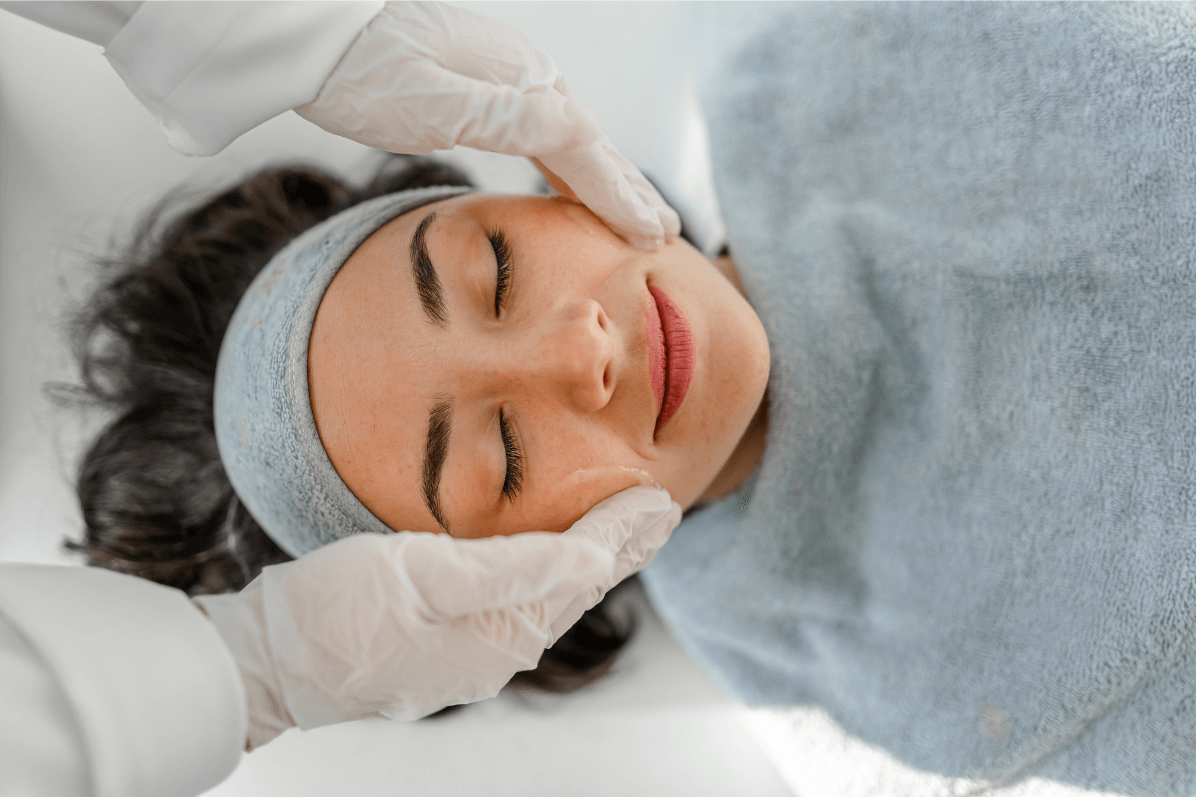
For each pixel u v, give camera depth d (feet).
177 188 4.53
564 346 2.56
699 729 4.39
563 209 3.06
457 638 2.39
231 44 2.49
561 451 2.75
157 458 3.73
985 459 2.94
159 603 1.97
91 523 3.73
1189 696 2.57
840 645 3.38
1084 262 2.78
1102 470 2.73
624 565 2.89
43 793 1.64
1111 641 2.68
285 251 3.34
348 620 2.24
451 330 2.69
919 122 3.22
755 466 3.54
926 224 3.15
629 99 5.14
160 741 1.80
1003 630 2.93
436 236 2.82
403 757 4.37
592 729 4.43
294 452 2.80
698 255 3.26
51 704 1.71
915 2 3.24
